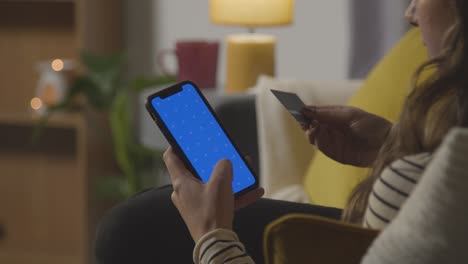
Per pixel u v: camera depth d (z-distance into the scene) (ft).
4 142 12.54
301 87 7.39
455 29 3.15
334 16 11.33
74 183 12.39
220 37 11.70
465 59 3.13
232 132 7.73
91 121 11.09
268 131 7.25
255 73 9.27
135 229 4.25
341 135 4.62
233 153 3.74
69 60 12.04
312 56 11.48
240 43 9.29
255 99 7.79
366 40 9.75
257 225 4.32
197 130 3.70
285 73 11.60
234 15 9.34
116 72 10.64
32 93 12.25
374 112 5.95
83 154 11.03
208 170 3.63
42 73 11.35
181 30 11.76
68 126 11.62
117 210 4.34
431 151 3.14
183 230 4.25
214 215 3.22
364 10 9.69
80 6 10.66
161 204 4.32
